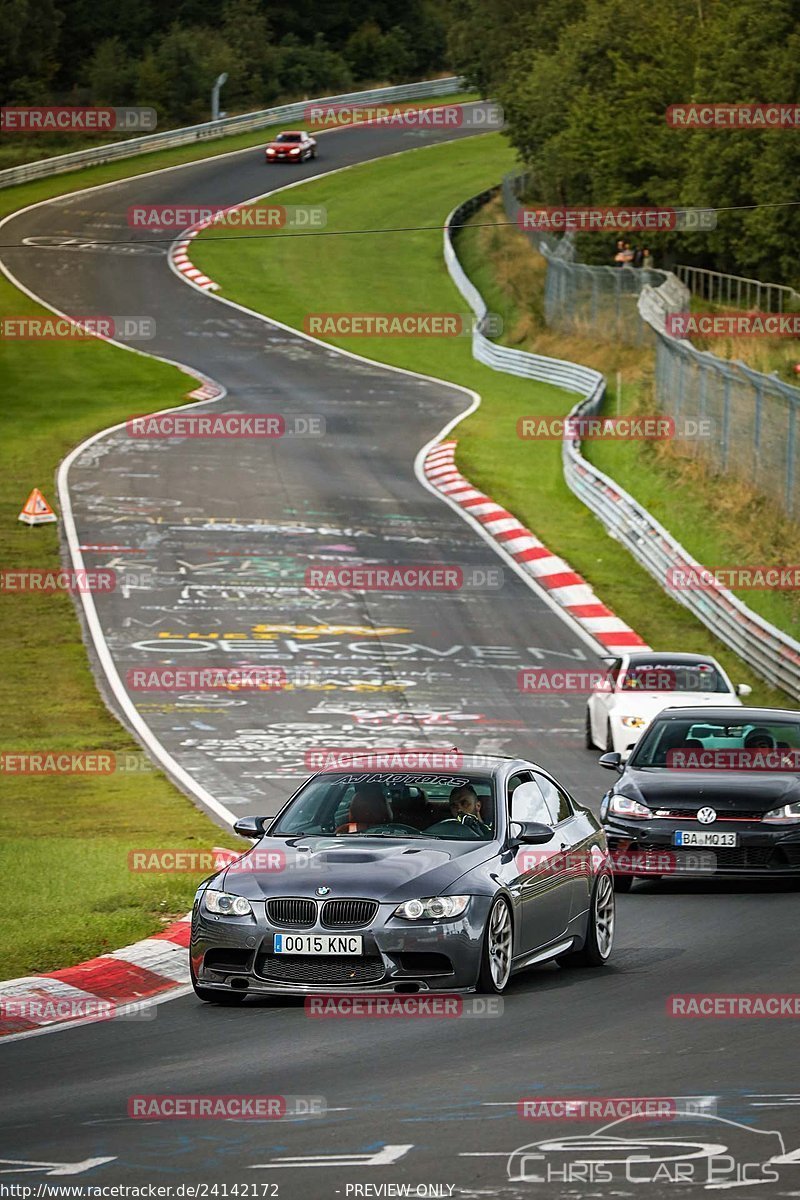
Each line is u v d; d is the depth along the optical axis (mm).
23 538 135125
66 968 41344
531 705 98562
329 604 120188
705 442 150875
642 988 40531
